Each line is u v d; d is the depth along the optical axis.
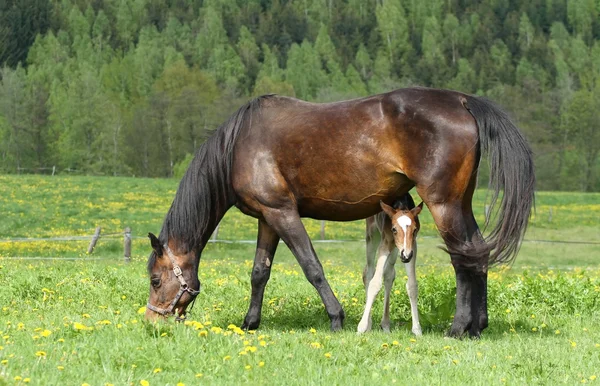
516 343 8.30
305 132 8.71
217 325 9.52
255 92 129.38
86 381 5.91
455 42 170.25
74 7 162.50
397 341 7.90
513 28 176.75
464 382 6.38
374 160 8.51
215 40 157.12
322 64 158.25
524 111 98.44
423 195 8.43
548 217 44.28
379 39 177.00
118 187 52.28
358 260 26.89
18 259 20.41
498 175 8.38
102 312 9.45
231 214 39.00
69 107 95.69
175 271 9.11
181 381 6.04
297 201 8.98
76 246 26.94
